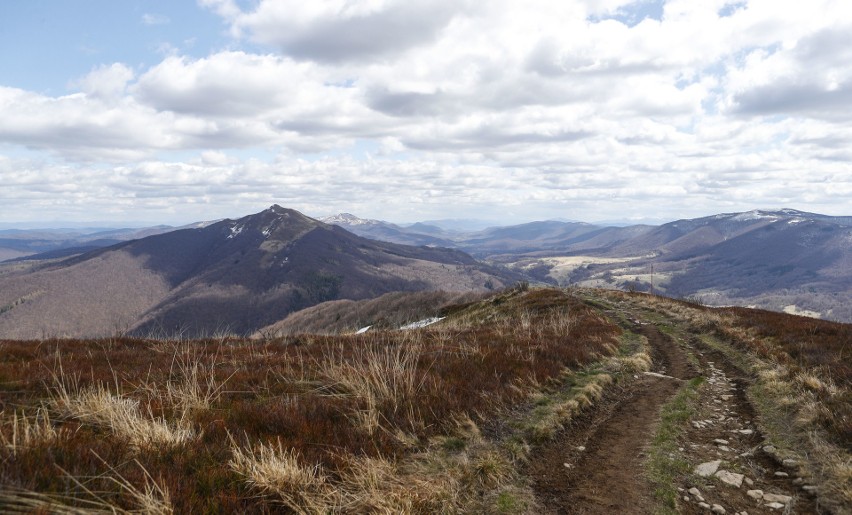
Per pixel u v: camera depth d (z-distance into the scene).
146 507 3.61
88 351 11.70
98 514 3.46
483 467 5.95
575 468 6.41
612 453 6.96
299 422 6.29
